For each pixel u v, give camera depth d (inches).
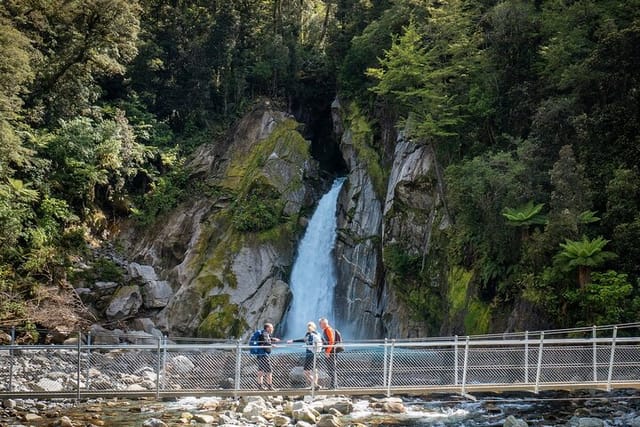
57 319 1343.5
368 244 1611.7
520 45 1344.7
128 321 1497.3
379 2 2046.0
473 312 1198.9
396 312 1438.2
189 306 1563.7
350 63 1929.1
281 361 753.6
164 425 642.8
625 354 748.6
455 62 1421.0
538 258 1037.2
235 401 786.2
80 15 1678.2
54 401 792.9
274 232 1695.4
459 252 1286.9
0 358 872.3
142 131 1927.9
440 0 1533.0
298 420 687.1
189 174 1923.0
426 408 786.2
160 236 1779.0
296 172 1819.6
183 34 2253.9
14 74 1371.8
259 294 1599.4
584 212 984.3
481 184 1146.7
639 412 742.5
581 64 1134.4
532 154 1128.2
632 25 1085.1
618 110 1064.2
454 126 1409.9
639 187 971.9
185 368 805.2
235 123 2022.6
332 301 1652.3
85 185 1649.9
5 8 1603.1
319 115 2245.3
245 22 2326.5
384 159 1704.0
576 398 832.3
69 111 1769.2
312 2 2618.1
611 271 923.4
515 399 840.9
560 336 973.2
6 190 1429.6
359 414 742.5
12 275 1374.3
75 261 1553.9
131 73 2097.7
